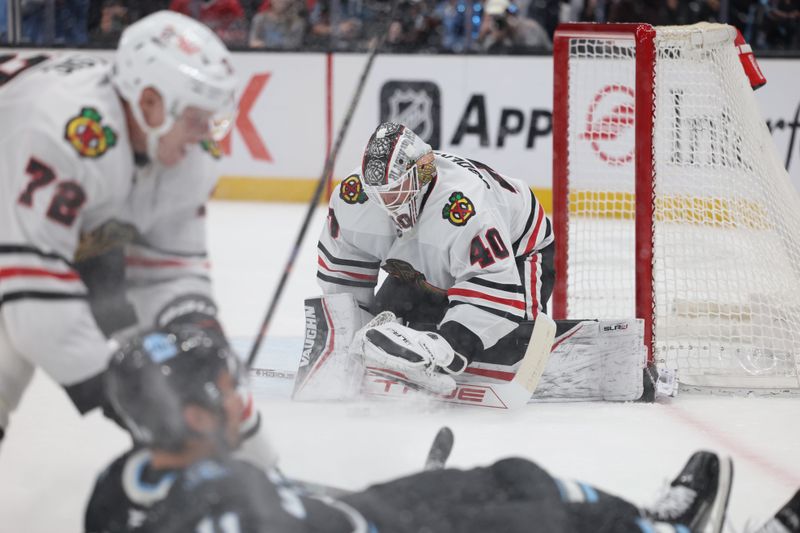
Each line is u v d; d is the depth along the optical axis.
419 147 8.16
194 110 5.32
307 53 21.47
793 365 10.00
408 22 21.88
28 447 7.33
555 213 10.90
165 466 4.12
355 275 9.05
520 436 7.87
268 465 5.39
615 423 8.31
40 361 5.17
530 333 8.55
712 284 11.50
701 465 5.42
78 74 5.29
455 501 4.61
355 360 8.73
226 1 22.48
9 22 22.19
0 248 5.07
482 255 8.31
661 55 10.30
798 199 10.59
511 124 21.09
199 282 5.97
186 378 4.07
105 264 5.86
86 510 4.23
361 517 4.19
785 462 7.33
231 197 22.12
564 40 10.71
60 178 5.12
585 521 4.69
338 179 21.69
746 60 10.39
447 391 8.42
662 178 10.55
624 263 12.33
